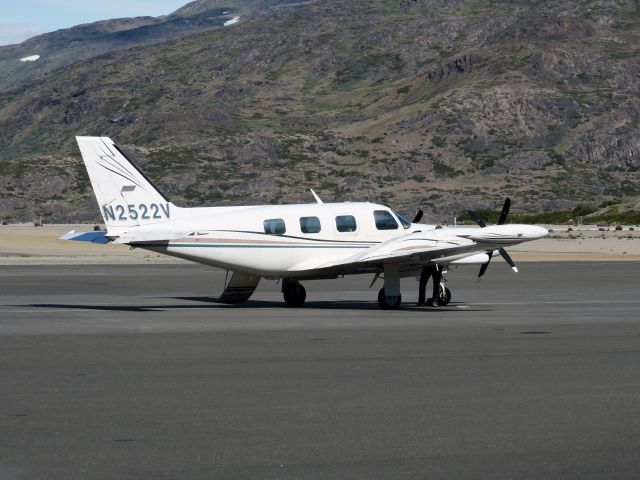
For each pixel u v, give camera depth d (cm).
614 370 2231
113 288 5203
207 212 3909
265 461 1429
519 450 1494
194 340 2816
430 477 1352
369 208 4112
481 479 1341
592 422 1681
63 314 3675
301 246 3956
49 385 2033
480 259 4069
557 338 2858
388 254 3819
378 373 2189
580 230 15425
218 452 1477
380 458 1446
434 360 2397
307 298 4597
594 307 4012
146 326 3216
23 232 16288
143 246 3772
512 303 4234
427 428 1636
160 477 1348
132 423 1666
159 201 3847
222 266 3900
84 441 1541
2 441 1541
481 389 1986
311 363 2345
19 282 5653
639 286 5338
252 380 2095
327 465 1409
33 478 1341
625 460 1438
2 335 2948
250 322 3353
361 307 4066
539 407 1805
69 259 8438
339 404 1830
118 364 2330
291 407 1803
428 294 4928
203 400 1867
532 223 19825
